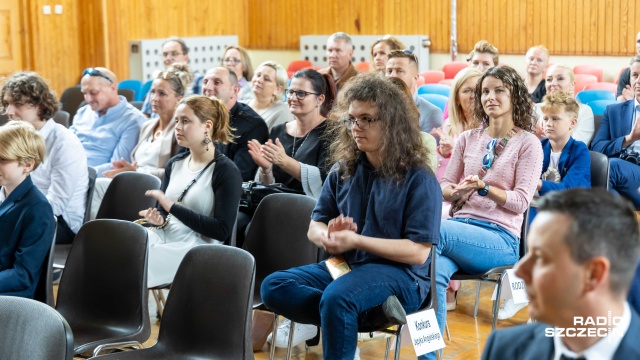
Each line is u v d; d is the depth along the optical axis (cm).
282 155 430
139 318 330
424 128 541
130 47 1188
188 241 406
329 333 293
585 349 145
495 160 388
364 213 318
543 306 144
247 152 497
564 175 450
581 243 139
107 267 339
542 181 436
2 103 473
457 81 478
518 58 1155
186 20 1269
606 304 141
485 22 1174
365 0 1263
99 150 606
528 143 383
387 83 313
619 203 141
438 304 354
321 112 502
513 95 388
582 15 1103
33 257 346
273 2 1345
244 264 294
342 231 302
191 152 419
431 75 966
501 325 448
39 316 247
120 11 1173
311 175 432
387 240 302
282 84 591
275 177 462
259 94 589
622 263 139
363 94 309
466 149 403
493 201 380
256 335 413
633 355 142
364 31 1272
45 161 466
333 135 443
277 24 1346
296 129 477
